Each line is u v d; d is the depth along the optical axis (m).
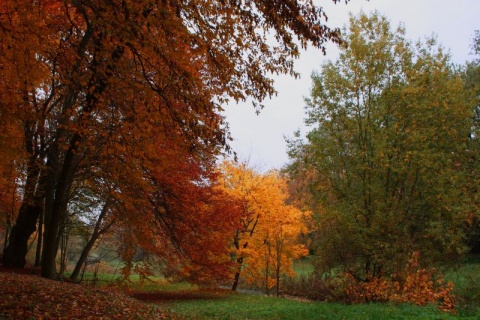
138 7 6.45
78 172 13.12
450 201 15.81
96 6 6.80
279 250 22.77
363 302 15.37
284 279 27.59
